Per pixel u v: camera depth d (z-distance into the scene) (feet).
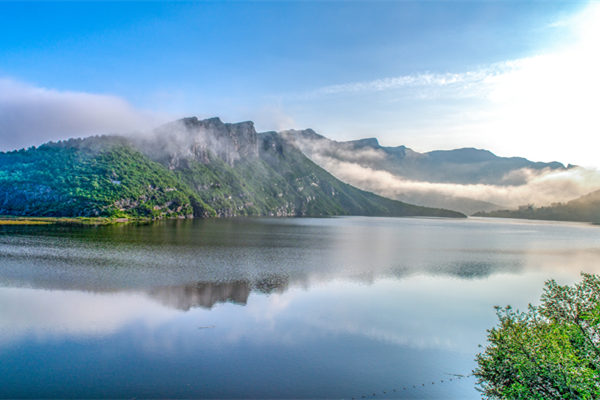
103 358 123.75
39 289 198.49
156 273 245.45
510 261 368.48
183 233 556.10
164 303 182.29
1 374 112.06
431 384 115.75
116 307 173.88
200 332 147.74
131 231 564.30
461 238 632.79
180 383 110.52
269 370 119.96
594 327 92.53
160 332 146.30
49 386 106.83
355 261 330.75
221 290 209.77
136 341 137.28
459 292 229.86
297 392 108.37
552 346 85.10
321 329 156.46
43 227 583.58
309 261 319.27
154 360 123.54
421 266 317.63
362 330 157.17
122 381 110.42
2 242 374.84
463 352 139.23
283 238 525.75
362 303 196.75
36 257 290.76
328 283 238.89
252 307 181.78
